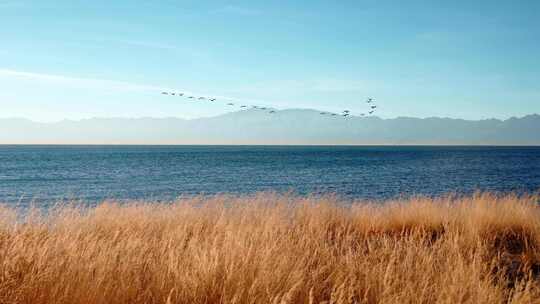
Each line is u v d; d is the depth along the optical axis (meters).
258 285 4.07
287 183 39.47
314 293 4.42
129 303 4.05
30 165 75.31
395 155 149.50
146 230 7.78
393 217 10.02
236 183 39.78
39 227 6.70
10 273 3.96
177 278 4.36
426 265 5.29
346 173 54.47
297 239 6.96
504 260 6.68
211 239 6.25
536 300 4.45
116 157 121.44
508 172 55.03
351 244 7.66
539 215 9.73
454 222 9.16
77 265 4.44
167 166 74.19
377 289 4.64
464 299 4.43
